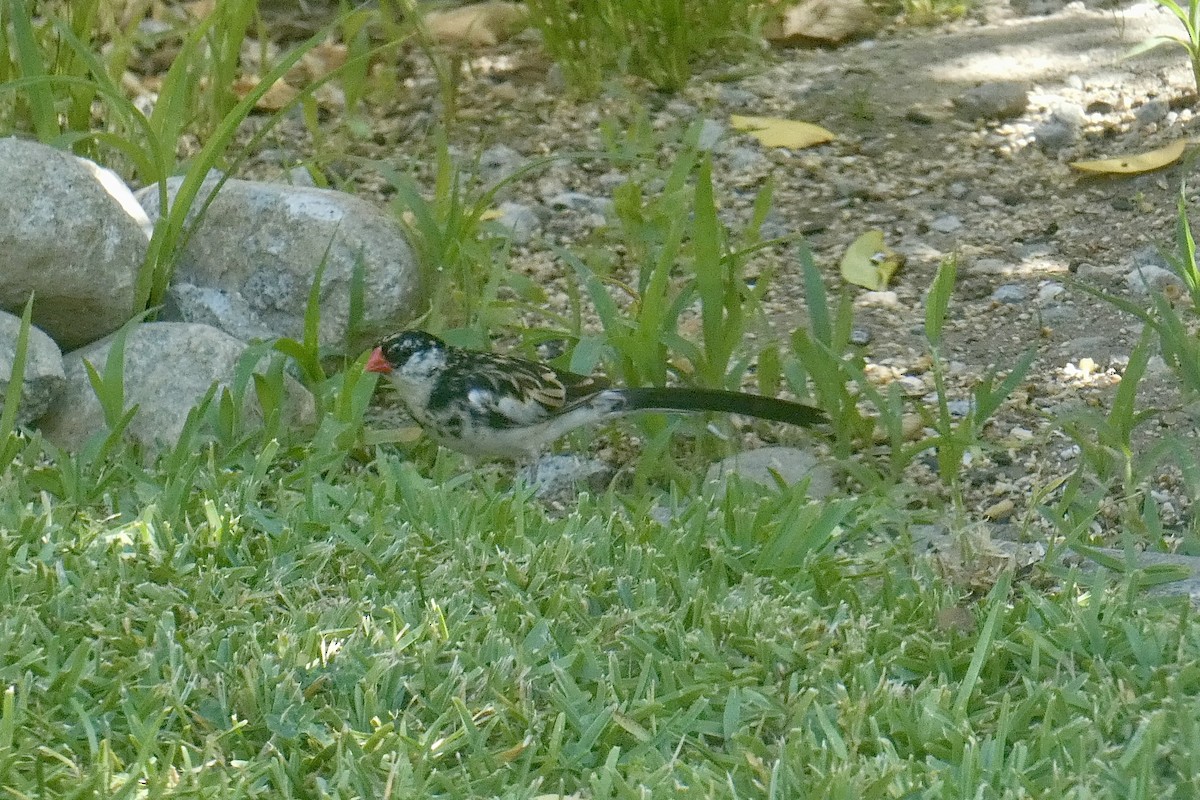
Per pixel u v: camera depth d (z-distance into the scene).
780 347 11.50
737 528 8.91
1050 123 14.86
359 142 15.55
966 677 7.14
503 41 17.75
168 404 10.07
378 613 7.87
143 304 10.83
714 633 7.77
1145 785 6.31
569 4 17.00
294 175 14.73
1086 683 7.29
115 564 8.12
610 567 8.43
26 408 9.87
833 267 13.24
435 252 11.70
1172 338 9.98
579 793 6.57
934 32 17.27
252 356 9.91
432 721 7.09
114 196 10.76
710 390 9.91
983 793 6.42
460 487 9.77
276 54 17.33
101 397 9.57
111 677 7.25
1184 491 9.83
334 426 9.74
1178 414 10.59
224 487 9.16
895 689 7.21
